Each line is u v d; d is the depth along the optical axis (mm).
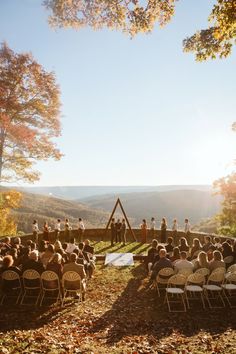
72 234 23609
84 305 10305
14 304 10172
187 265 10836
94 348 7211
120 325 8711
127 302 10648
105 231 23094
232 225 29062
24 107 25469
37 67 25266
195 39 10188
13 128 23875
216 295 10914
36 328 8398
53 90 25812
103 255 17484
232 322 8734
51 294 10875
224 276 10367
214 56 10102
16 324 8625
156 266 11188
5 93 24438
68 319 9102
